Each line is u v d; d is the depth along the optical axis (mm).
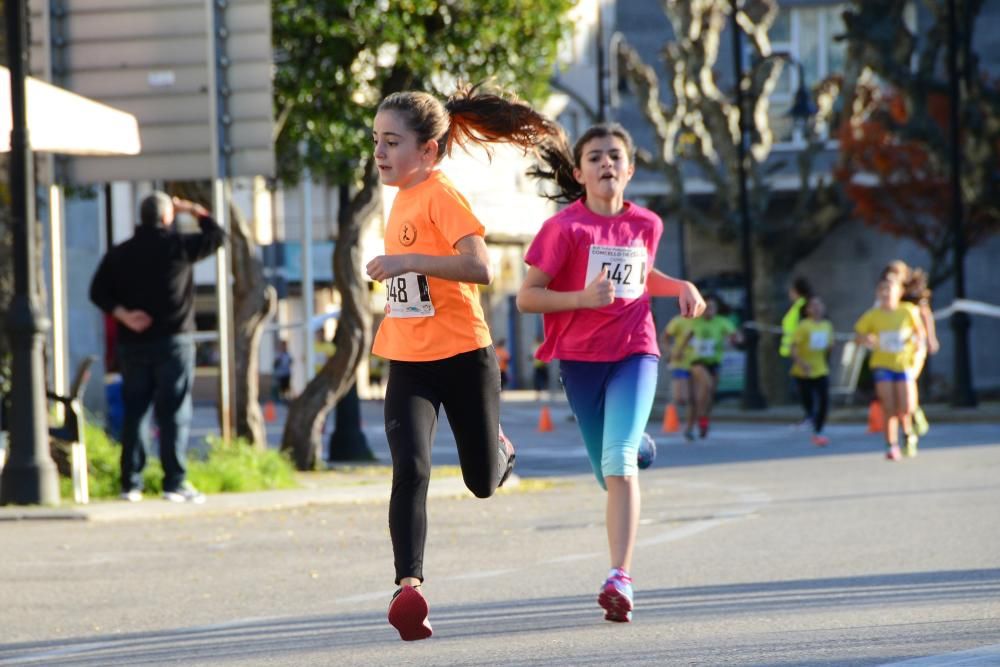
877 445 46438
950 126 64875
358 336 37406
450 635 14781
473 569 20297
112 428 43594
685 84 77750
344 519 27062
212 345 117875
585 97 114000
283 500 29328
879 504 27500
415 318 13766
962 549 20562
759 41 76188
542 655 13336
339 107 39906
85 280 53250
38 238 30000
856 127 76250
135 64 33906
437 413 13859
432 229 13797
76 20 34125
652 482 35000
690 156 78812
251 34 33719
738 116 76250
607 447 15578
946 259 82188
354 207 37625
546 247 16062
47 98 28469
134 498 28906
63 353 33250
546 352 16344
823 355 47969
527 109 15352
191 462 32344
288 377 107938
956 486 30797
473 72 39531
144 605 17641
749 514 26547
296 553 22359
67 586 19188
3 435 32438
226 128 33812
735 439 52312
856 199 76750
